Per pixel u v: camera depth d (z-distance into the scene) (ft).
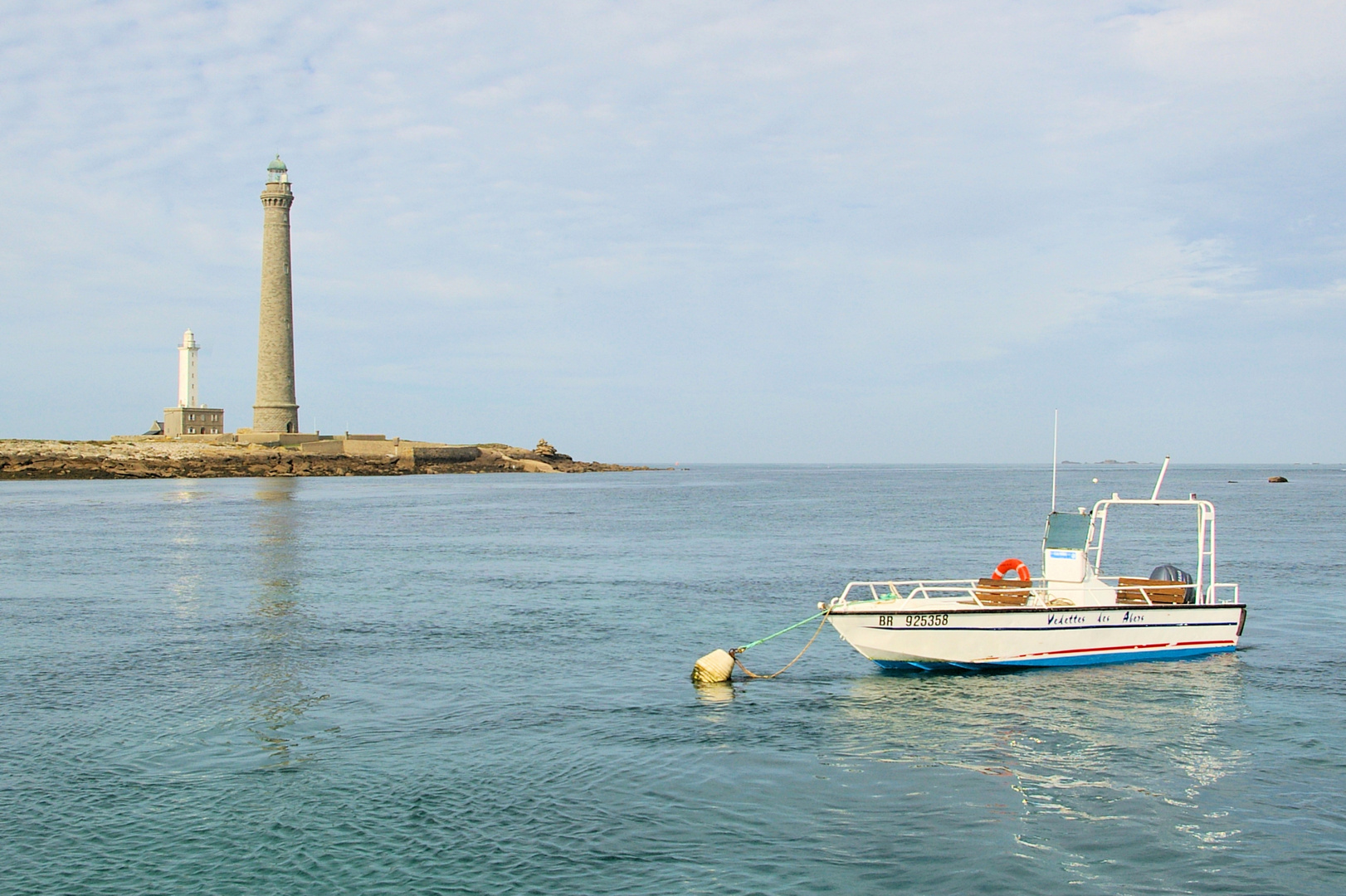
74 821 44.11
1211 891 38.45
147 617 95.91
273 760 52.24
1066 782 49.70
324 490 407.03
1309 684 68.64
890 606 69.51
